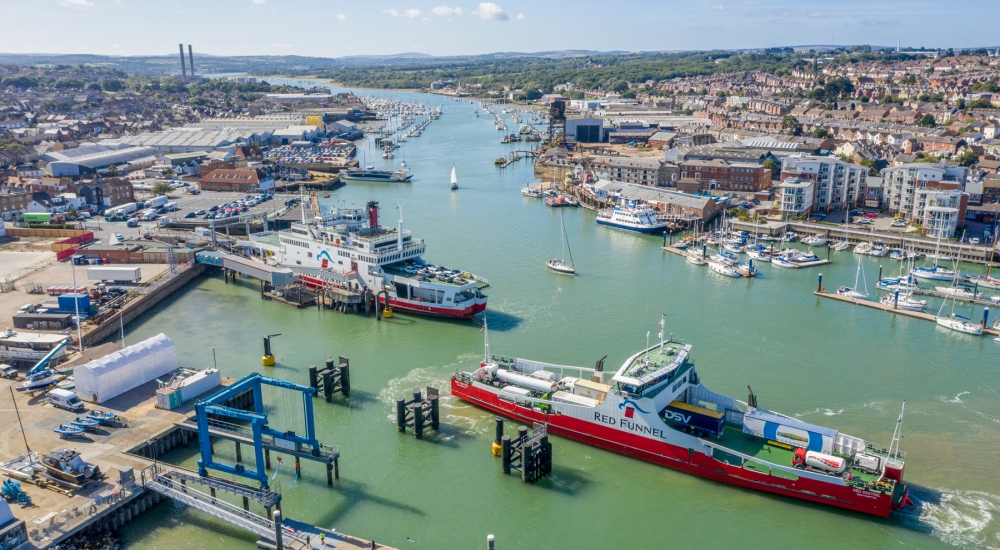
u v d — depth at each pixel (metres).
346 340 141.12
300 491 92.19
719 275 185.75
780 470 89.00
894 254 199.75
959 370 126.88
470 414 111.88
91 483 86.12
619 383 98.12
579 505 89.69
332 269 167.62
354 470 96.88
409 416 109.31
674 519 87.00
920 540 82.50
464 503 90.00
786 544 82.38
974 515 86.38
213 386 112.00
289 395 117.38
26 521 78.75
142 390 111.12
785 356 132.50
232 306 162.12
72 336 132.88
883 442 101.94
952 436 103.81
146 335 143.38
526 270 188.50
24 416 102.06
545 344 137.75
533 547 82.31
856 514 86.75
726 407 103.19
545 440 95.00
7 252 197.12
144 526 84.44
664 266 194.12
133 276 167.50
